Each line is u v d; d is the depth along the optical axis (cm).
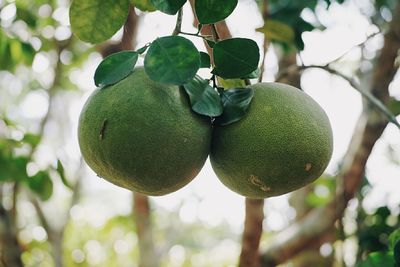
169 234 545
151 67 179
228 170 199
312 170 198
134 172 186
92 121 187
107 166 190
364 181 434
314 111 199
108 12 222
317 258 434
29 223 606
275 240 375
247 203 341
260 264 370
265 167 193
